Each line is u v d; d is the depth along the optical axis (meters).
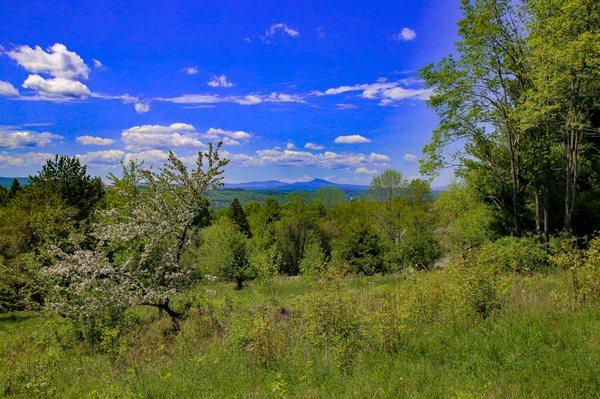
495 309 9.17
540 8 18.42
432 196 49.56
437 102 22.66
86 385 9.19
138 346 12.21
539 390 5.66
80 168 34.50
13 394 9.09
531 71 19.69
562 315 8.37
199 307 14.08
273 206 62.62
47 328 14.87
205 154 14.84
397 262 27.16
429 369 6.96
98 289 13.72
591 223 21.77
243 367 8.62
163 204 14.98
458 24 21.39
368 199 52.44
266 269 15.95
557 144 21.64
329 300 9.19
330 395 6.66
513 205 23.14
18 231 25.16
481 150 23.84
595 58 15.99
